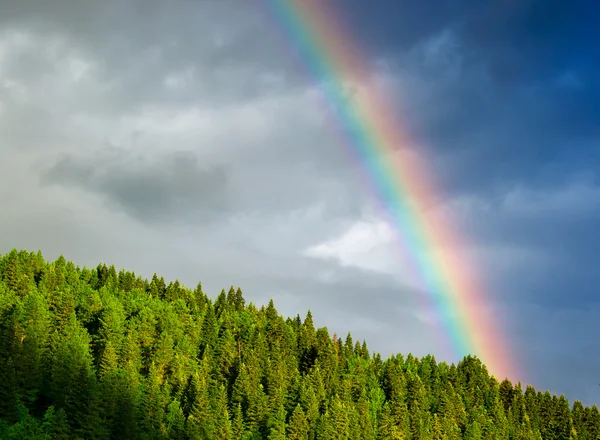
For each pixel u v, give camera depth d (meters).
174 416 119.50
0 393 101.62
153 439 112.50
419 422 156.88
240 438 123.50
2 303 140.00
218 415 123.25
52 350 129.62
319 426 131.38
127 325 160.25
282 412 129.75
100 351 139.88
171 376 147.25
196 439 112.62
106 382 110.50
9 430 91.31
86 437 100.69
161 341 150.00
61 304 152.75
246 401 141.50
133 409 110.44
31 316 132.38
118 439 106.44
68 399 105.69
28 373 111.38
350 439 137.50
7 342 111.38
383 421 149.00
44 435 92.44
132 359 141.00
